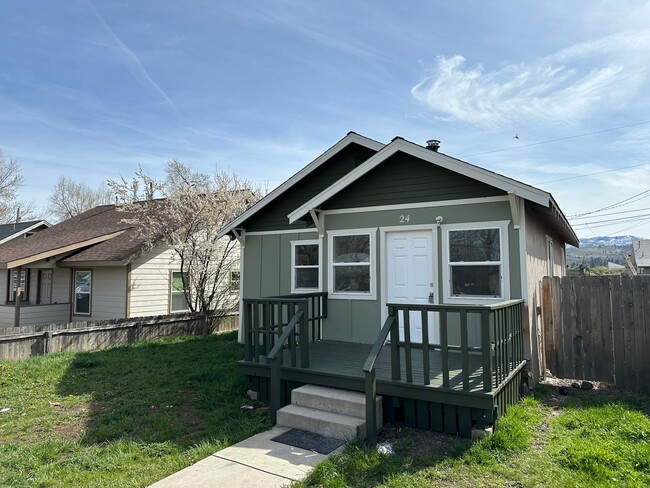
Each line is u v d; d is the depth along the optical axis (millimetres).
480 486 3451
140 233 14039
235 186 15703
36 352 9469
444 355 4695
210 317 13609
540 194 6051
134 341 11477
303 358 5832
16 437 4785
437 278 7266
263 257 10164
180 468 3869
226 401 6039
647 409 5391
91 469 3898
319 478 3594
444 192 7352
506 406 5066
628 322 6379
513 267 6656
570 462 3807
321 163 9469
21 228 20500
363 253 8125
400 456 4098
